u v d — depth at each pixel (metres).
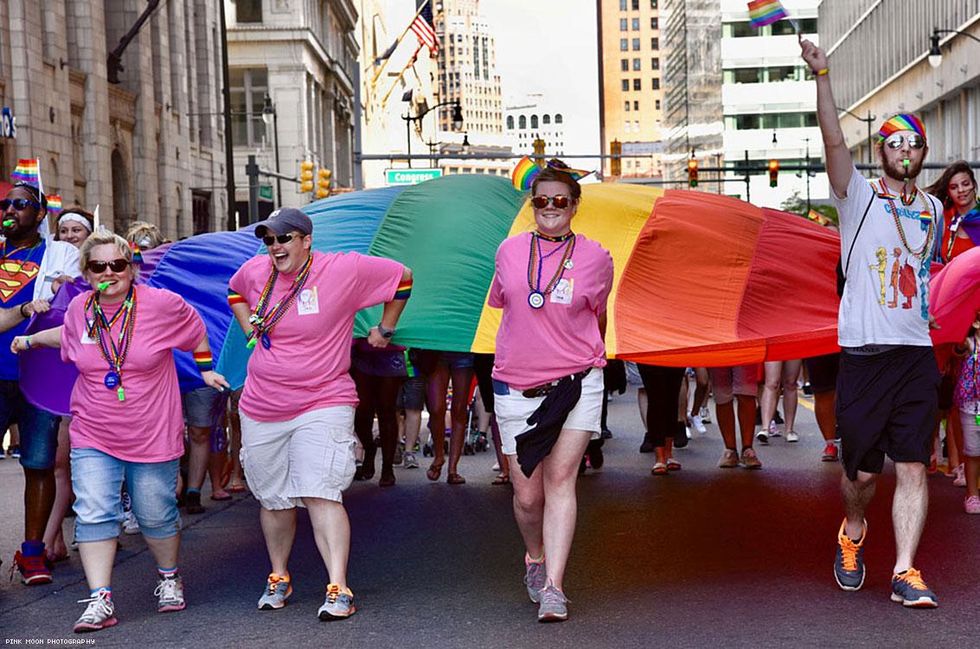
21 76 31.67
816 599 6.98
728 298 8.88
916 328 6.73
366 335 8.35
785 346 8.77
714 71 112.38
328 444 6.85
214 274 9.03
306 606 7.22
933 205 6.81
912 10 73.06
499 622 6.68
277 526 7.20
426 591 7.52
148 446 7.00
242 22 71.31
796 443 14.80
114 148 41.66
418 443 16.08
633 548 8.66
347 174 98.88
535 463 6.45
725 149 111.19
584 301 6.55
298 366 6.82
